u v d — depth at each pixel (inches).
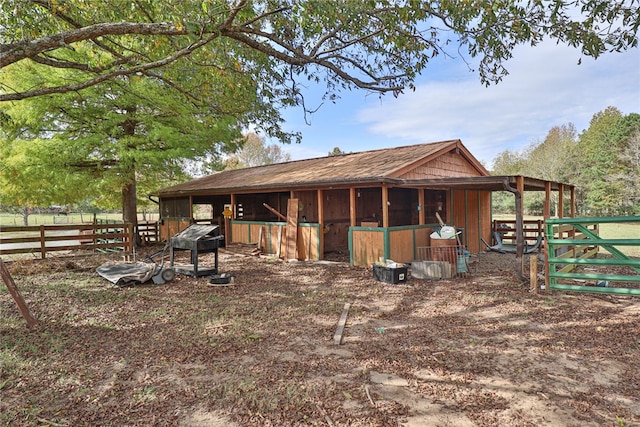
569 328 174.4
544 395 114.7
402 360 142.2
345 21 206.8
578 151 1393.9
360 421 102.6
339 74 254.4
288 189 415.8
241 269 355.6
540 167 1408.7
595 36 207.6
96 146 473.4
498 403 110.8
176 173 573.0
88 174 514.3
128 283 277.9
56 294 250.2
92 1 214.2
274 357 146.8
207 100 354.3
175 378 129.6
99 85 402.3
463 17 206.7
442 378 127.2
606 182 1192.2
